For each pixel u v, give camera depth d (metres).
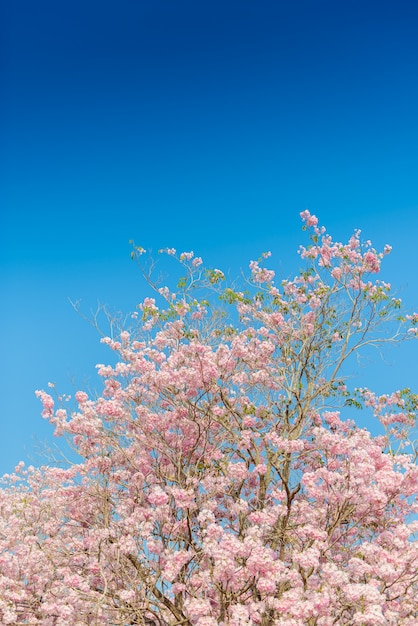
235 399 10.65
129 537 8.01
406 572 7.43
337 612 7.36
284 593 7.30
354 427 11.23
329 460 8.62
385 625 7.31
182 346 10.04
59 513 9.80
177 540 8.43
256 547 7.20
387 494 8.06
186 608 7.38
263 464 9.76
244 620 6.97
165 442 9.66
